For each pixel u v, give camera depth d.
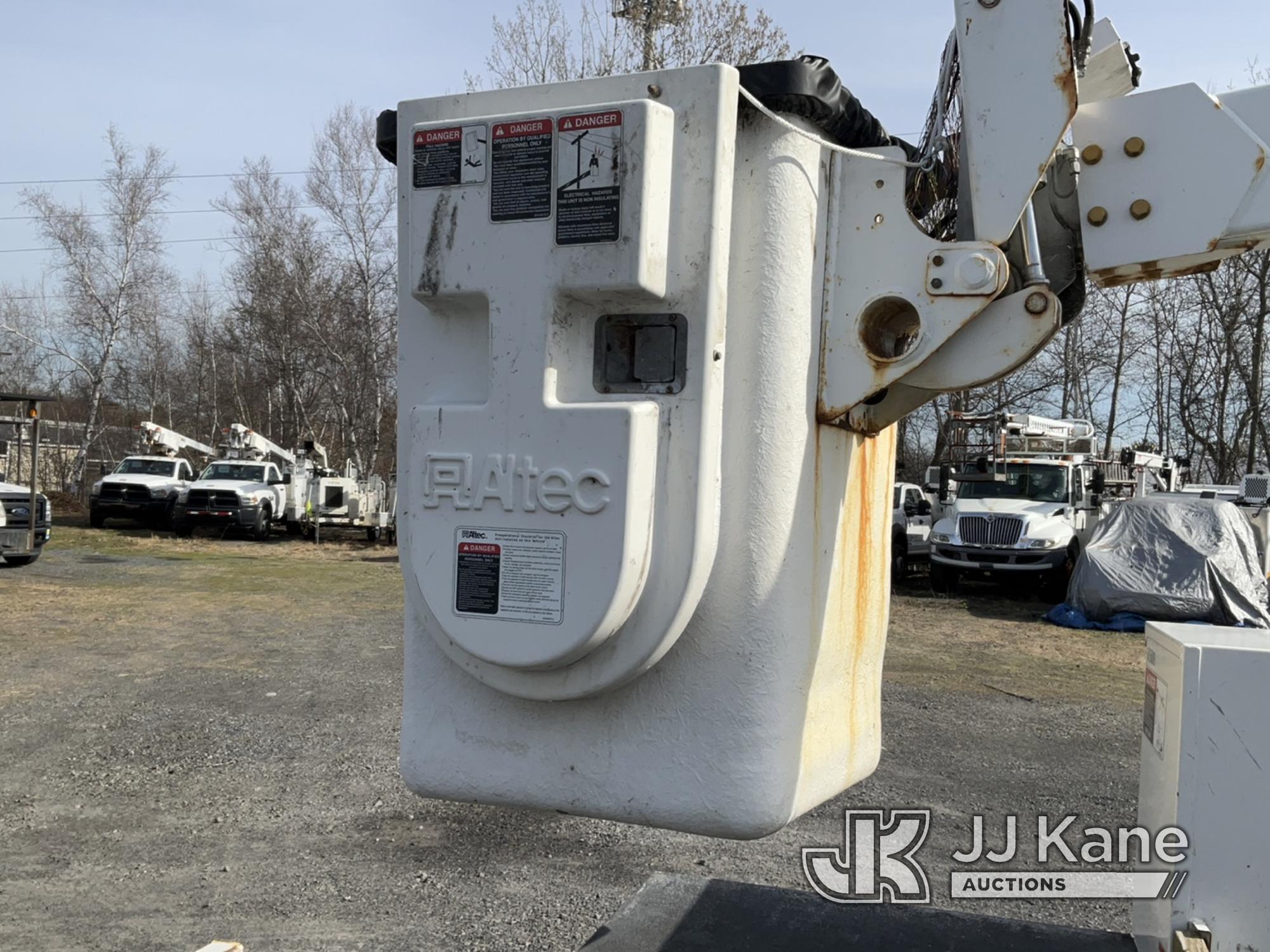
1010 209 1.62
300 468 25.75
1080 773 6.34
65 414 40.09
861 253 1.70
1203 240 1.71
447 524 1.68
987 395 31.31
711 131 1.59
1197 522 13.73
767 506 1.65
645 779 1.70
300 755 6.42
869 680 2.04
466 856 4.79
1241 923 1.70
